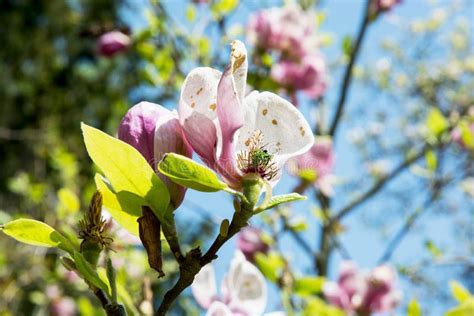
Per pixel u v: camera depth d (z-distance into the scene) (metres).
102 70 4.61
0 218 1.71
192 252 0.64
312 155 1.46
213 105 0.65
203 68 0.65
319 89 1.58
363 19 1.98
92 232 0.66
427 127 1.74
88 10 4.74
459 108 3.24
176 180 0.63
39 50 4.80
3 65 4.72
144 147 0.66
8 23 4.81
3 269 2.06
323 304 1.23
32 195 2.07
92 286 0.66
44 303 1.95
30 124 4.66
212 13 1.71
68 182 2.18
